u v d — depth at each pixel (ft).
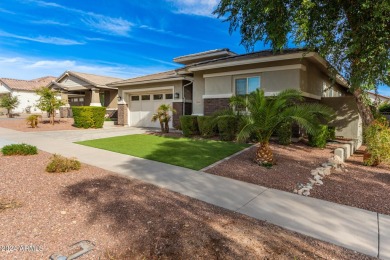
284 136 35.76
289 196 16.97
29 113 118.01
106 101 81.00
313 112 25.41
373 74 27.58
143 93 64.13
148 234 11.67
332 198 16.60
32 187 17.66
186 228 12.32
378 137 25.02
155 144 37.01
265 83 40.34
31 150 28.66
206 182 19.80
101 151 32.09
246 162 25.98
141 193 17.06
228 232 12.05
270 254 10.32
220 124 40.06
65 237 11.29
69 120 73.92
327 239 11.56
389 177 21.43
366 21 26.37
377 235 11.92
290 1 27.48
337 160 25.26
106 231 11.87
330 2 27.55
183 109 54.65
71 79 82.02
